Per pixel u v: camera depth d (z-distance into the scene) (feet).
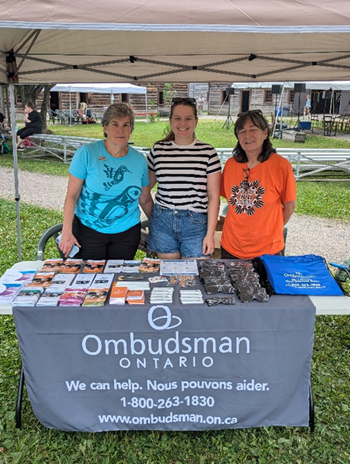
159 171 10.31
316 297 8.21
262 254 10.22
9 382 10.55
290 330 7.91
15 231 23.06
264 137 9.82
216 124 87.66
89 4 6.24
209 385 8.23
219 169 10.37
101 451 8.50
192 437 8.87
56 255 19.39
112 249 10.66
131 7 6.27
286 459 8.36
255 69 15.34
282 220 10.33
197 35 11.59
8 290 8.34
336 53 13.35
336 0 6.38
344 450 8.61
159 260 10.03
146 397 8.30
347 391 10.34
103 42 12.13
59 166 43.88
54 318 7.80
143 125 87.51
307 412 8.43
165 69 15.51
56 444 8.61
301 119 95.45
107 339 7.93
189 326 7.86
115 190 9.98
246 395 8.29
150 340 7.94
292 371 8.15
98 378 8.16
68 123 89.56
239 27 6.26
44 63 14.19
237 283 8.57
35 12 6.15
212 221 10.39
